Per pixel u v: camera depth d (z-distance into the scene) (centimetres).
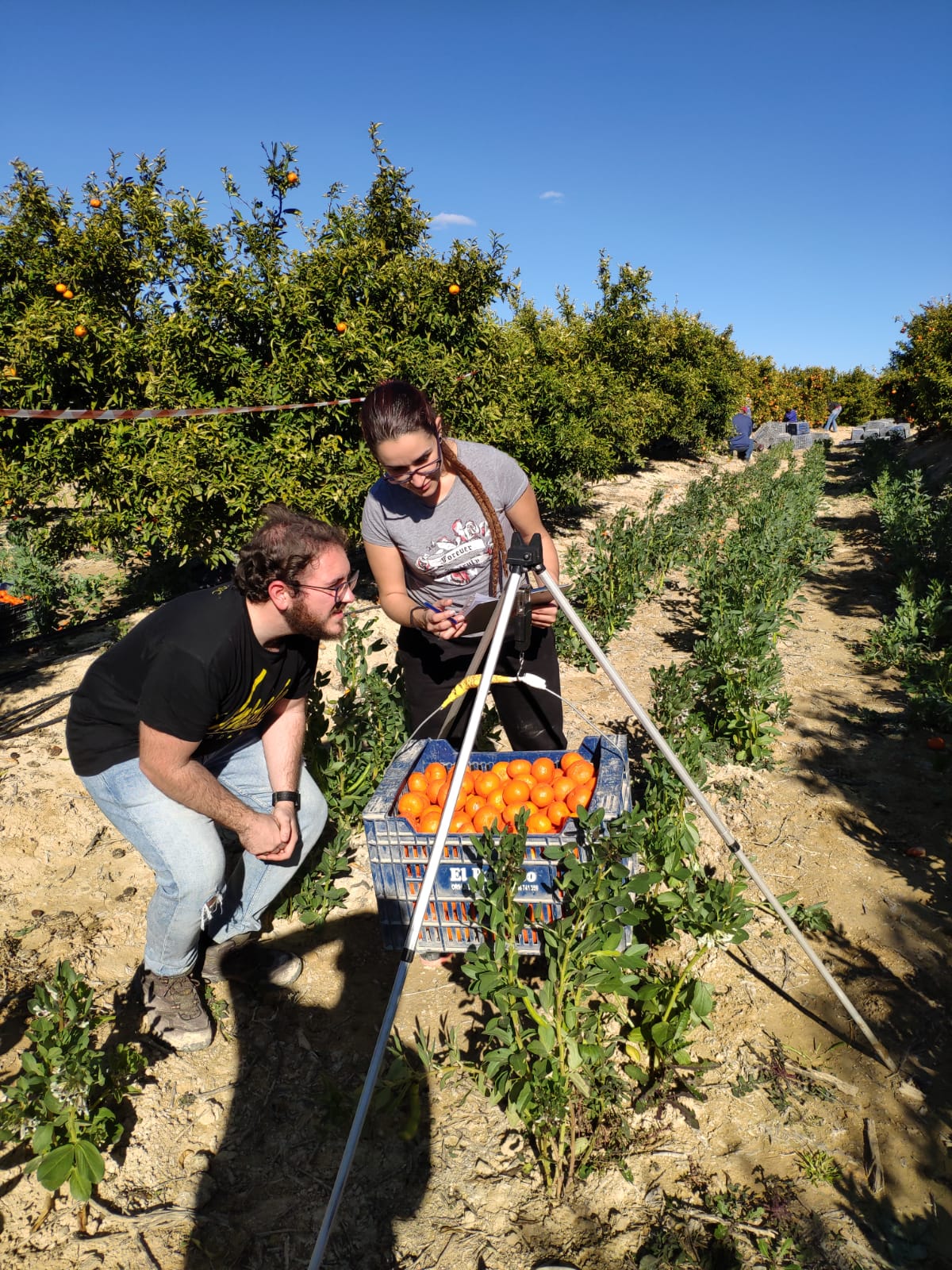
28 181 670
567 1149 252
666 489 1800
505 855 243
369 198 831
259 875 298
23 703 591
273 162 709
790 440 2916
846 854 404
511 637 329
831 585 988
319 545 233
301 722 294
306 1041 294
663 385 2169
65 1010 245
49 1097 230
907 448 2472
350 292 784
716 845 406
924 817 438
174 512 686
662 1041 262
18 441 681
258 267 730
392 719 407
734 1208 234
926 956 332
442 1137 258
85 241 665
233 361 716
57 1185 224
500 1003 241
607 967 246
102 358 661
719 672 532
